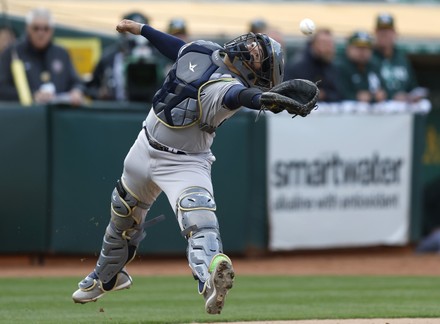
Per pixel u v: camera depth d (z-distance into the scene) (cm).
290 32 5150
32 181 3803
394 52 4719
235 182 4072
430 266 4084
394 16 5838
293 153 4200
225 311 2620
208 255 1848
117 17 5178
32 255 3884
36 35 4062
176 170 1952
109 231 2112
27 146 3800
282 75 1944
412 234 4500
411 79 4766
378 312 2550
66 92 4119
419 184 4506
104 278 2155
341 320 2358
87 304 2825
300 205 4231
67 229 3841
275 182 4169
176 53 2081
